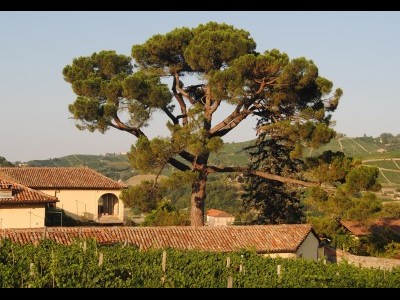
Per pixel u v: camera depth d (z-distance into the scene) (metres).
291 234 35.41
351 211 33.50
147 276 24.11
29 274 23.08
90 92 38.16
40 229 31.75
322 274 26.27
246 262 28.39
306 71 36.56
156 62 42.22
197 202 40.06
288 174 48.59
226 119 39.44
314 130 36.47
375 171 34.09
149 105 37.34
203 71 40.06
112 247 29.70
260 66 35.94
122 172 134.12
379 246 46.84
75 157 162.50
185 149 37.03
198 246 32.34
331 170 35.62
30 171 50.09
